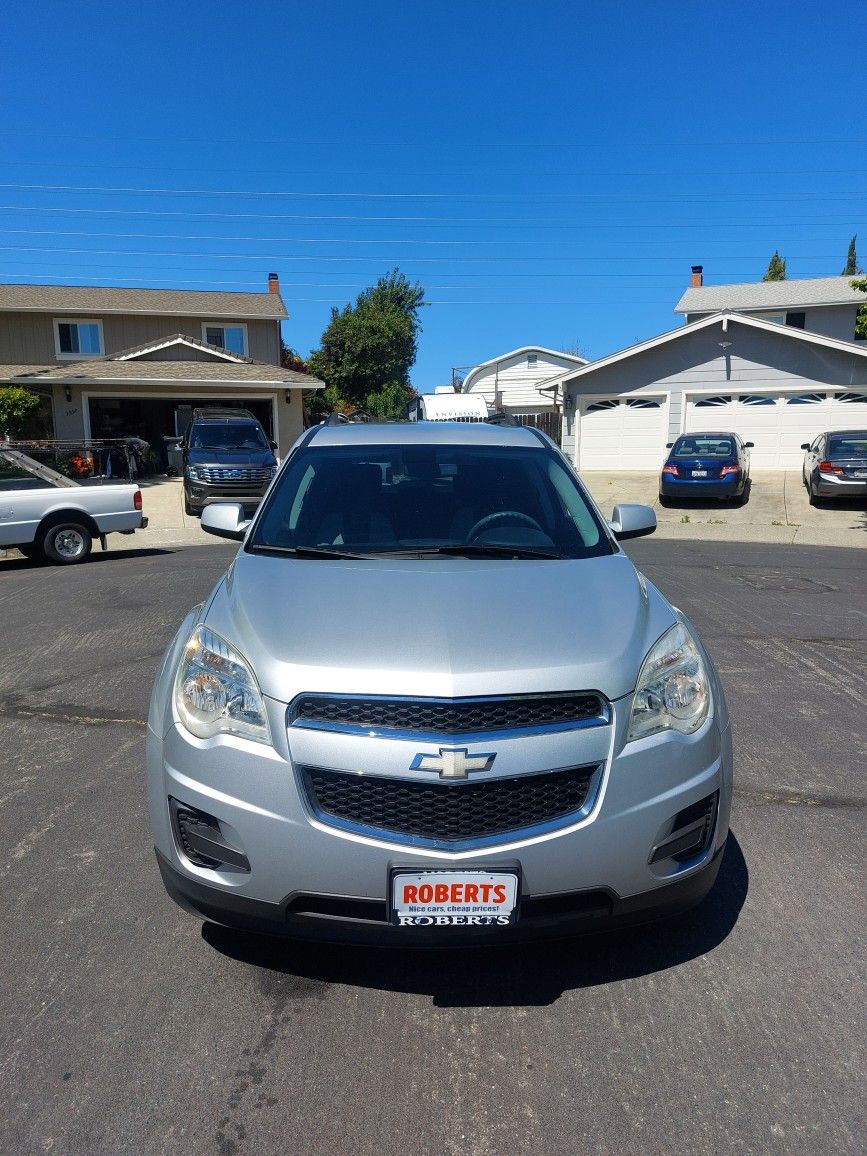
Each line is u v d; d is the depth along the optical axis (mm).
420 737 2414
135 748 4777
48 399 24719
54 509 11875
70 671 6242
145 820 3910
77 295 29031
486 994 2725
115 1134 2178
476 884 2391
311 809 2451
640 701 2592
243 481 17281
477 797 2430
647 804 2514
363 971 2844
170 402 27609
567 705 2508
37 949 2941
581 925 2512
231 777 2504
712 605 8555
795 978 2783
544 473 4105
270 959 2902
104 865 3504
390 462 4113
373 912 2447
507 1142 2158
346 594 2965
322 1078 2369
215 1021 2594
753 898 3260
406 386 48969
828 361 22453
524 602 2902
